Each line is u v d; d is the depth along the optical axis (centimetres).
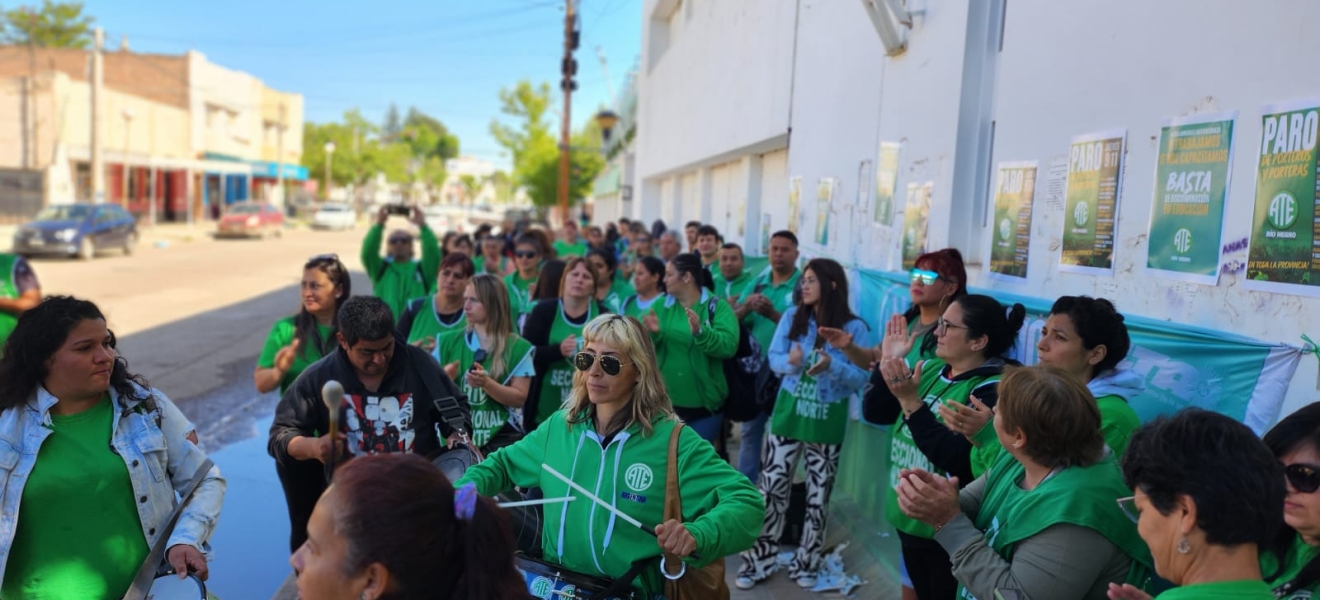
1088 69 411
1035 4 461
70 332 272
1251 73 310
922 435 340
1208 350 309
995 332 353
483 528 176
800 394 509
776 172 1130
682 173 1803
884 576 512
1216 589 172
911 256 607
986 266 512
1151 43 365
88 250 2341
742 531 260
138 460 288
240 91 5056
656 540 271
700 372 548
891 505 383
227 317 1439
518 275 867
